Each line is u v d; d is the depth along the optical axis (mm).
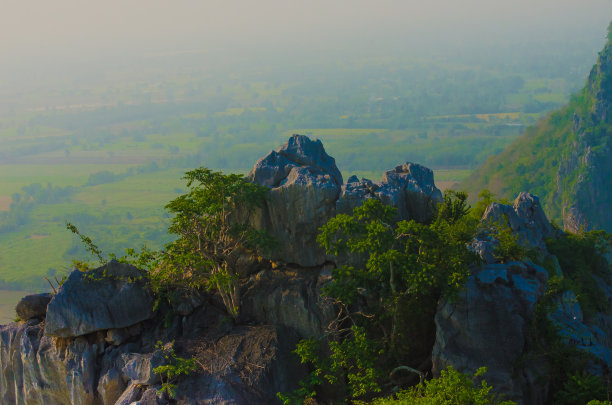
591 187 168375
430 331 30031
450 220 31828
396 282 29594
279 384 27844
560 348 27391
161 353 27594
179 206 29938
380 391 28375
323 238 28766
